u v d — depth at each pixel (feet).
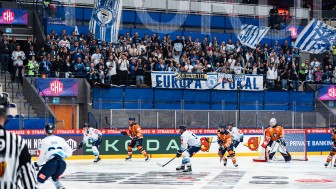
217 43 102.78
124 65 86.63
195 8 115.44
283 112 90.68
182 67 90.38
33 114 77.66
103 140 75.20
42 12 97.30
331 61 109.19
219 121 86.94
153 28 110.83
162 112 83.92
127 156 76.54
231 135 63.05
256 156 82.48
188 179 49.85
